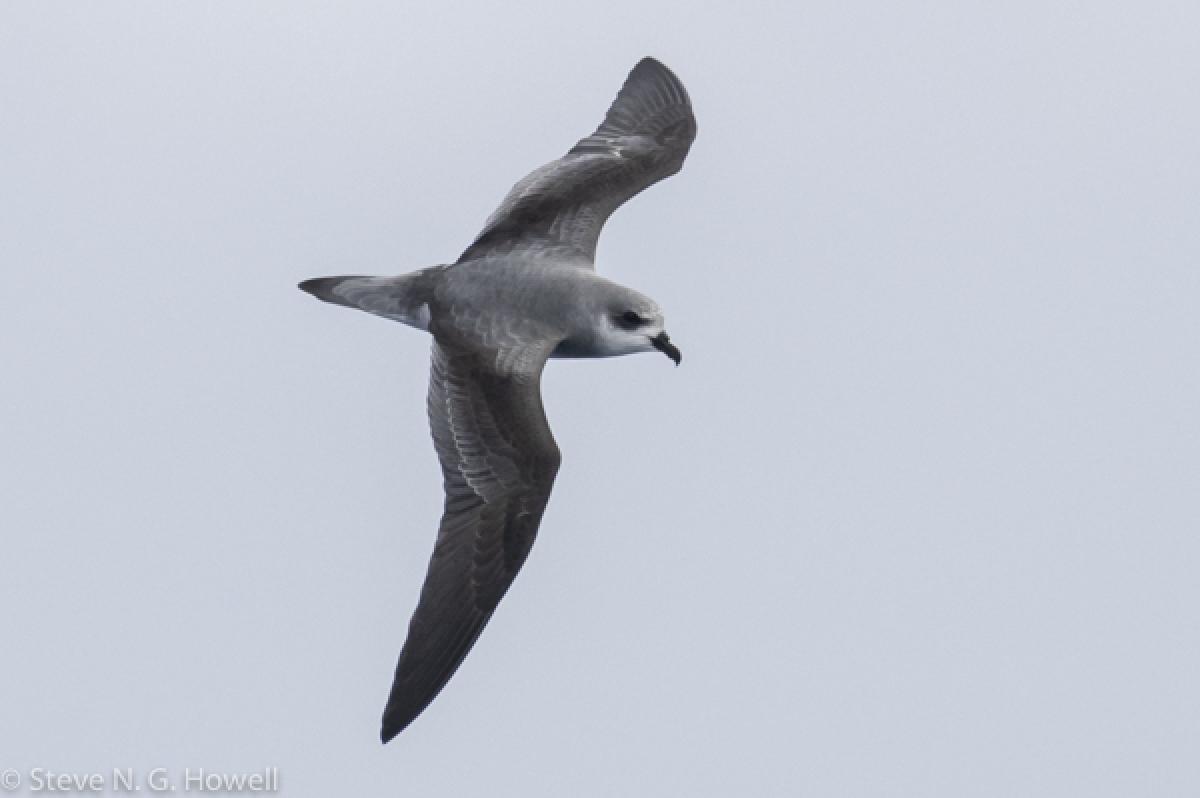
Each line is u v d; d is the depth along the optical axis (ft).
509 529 52.29
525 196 59.98
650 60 65.62
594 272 57.77
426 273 56.70
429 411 54.24
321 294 57.11
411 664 50.78
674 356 55.47
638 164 62.23
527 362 53.93
